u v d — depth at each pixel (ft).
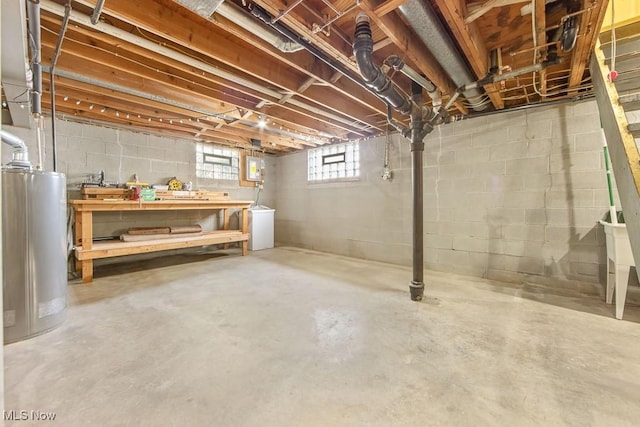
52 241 7.75
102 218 14.55
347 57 7.86
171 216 16.97
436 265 13.71
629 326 7.91
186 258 16.56
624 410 5.02
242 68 8.60
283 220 21.76
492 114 12.04
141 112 12.66
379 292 10.72
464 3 6.40
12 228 7.06
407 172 14.88
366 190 16.58
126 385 5.57
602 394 5.38
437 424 4.75
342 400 5.24
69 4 6.13
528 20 7.27
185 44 7.39
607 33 8.17
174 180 16.38
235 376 5.86
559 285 10.86
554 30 7.38
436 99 9.84
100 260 14.83
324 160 18.90
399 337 7.36
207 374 5.91
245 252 17.42
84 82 9.93
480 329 7.77
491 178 12.16
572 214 10.59
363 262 15.72
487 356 6.53
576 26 6.53
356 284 11.69
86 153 13.91
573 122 10.50
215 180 18.88
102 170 14.35
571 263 10.64
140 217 15.76
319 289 11.05
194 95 11.51
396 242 15.34
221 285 11.48
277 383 5.66
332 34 7.38
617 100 6.54
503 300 9.84
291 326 7.96
